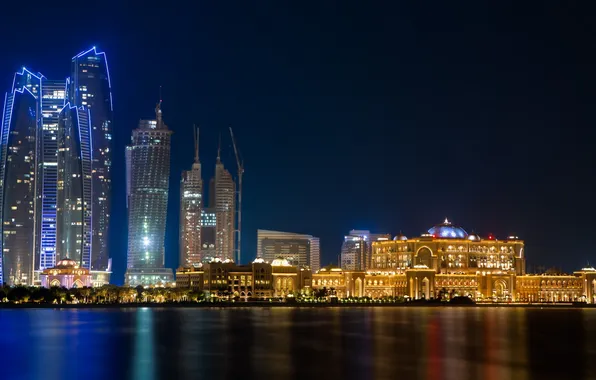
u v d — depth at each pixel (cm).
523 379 19438
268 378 19562
